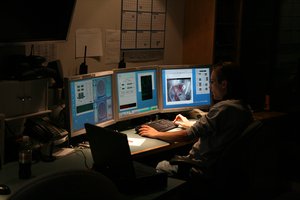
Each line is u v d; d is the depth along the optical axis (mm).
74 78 2574
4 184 2000
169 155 3346
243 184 2410
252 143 2355
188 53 4047
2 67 2619
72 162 2354
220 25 3932
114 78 2969
